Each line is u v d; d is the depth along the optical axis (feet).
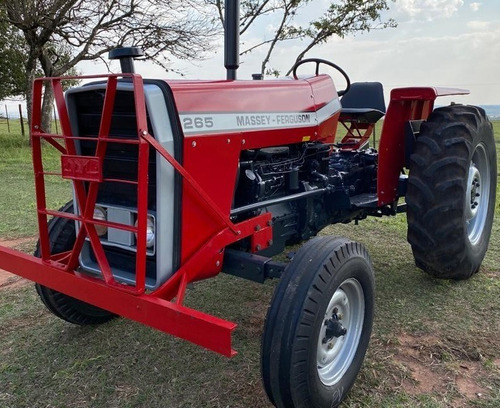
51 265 7.47
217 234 7.51
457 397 7.56
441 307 10.53
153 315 6.20
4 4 42.86
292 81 9.67
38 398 7.77
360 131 16.74
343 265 7.00
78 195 7.06
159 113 6.57
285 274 6.80
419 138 10.64
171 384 8.04
